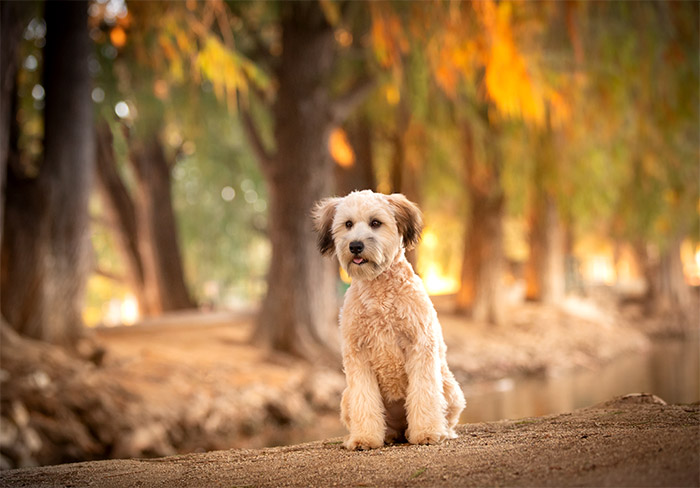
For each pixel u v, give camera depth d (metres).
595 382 18.34
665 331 31.77
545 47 18.83
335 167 23.81
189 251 35.00
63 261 14.69
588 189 23.89
